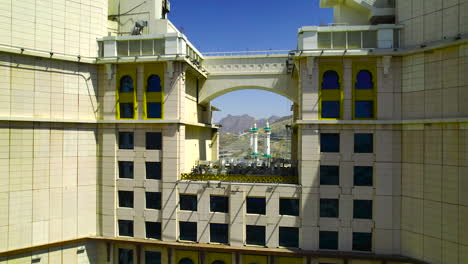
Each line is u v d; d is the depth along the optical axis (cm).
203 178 2500
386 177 2250
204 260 2430
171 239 2458
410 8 2180
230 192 2392
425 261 2078
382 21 2488
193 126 2877
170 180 2462
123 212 2542
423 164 2108
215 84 2944
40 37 2302
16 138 2205
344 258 2245
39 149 2297
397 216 2245
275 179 2428
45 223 2317
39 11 2303
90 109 2542
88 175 2542
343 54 2222
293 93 2788
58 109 2381
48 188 2334
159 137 2508
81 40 2483
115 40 2528
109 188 2552
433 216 2050
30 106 2264
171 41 2428
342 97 2284
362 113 2302
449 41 1936
